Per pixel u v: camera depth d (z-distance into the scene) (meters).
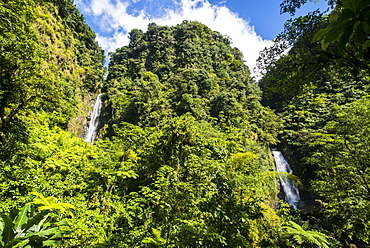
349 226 7.86
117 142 8.91
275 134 24.34
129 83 39.72
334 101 14.15
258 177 6.95
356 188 7.75
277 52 4.18
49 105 7.83
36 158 6.36
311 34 3.47
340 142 7.94
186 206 3.89
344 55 2.82
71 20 39.41
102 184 6.50
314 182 10.13
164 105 27.02
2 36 5.56
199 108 23.80
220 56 49.12
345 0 0.74
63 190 5.48
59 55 26.52
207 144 6.85
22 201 3.95
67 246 3.85
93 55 43.81
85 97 33.22
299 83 3.84
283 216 5.82
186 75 33.12
